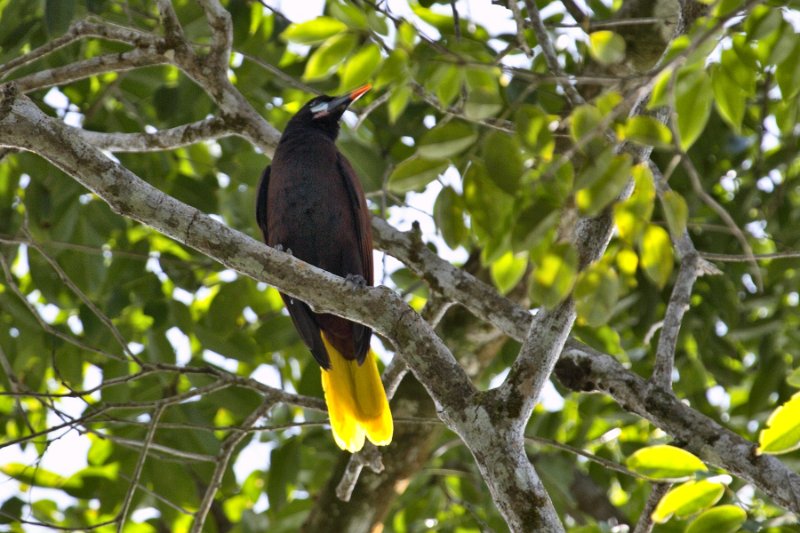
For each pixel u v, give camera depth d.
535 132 5.91
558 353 7.50
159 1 10.29
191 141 11.22
